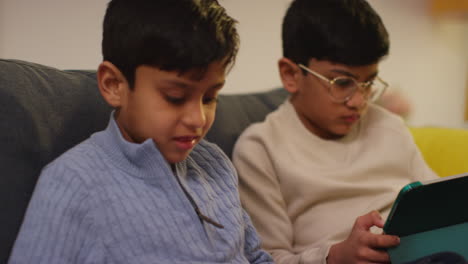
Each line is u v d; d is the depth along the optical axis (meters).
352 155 1.13
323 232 1.02
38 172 0.72
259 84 1.81
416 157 1.19
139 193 0.67
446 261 0.73
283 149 1.08
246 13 1.73
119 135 0.68
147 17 0.64
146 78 0.64
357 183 1.08
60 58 1.34
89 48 1.40
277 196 1.04
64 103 0.79
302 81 1.10
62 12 1.33
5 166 0.68
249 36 1.75
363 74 1.04
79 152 0.67
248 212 1.03
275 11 1.82
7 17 1.25
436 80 2.58
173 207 0.69
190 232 0.69
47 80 0.80
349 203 1.06
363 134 1.18
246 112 1.22
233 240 0.76
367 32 1.02
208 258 0.70
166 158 0.70
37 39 1.30
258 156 1.05
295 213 1.05
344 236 1.01
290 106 1.15
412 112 2.45
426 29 2.47
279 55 1.86
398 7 2.32
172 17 0.63
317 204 1.05
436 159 1.31
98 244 0.62
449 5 2.38
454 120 2.75
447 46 2.59
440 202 0.72
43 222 0.60
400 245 0.75
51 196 0.62
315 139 1.12
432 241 0.76
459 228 0.78
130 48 0.64
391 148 1.15
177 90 0.64
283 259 0.96
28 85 0.75
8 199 0.67
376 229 1.02
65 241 0.60
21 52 1.28
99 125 0.83
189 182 0.76
